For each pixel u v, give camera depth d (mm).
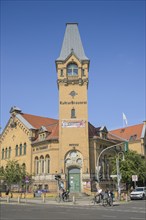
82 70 61625
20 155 66562
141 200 48000
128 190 59000
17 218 20484
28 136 65312
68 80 61062
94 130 63906
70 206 34531
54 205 36406
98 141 60594
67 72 61688
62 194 45406
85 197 52000
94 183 57469
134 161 60062
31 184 60812
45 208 30812
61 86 60938
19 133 68375
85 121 59062
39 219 19844
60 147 57750
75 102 60094
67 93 60531
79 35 65875
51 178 57906
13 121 70625
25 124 66938
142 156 74625
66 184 55938
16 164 60375
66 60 61812
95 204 37438
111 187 61062
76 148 57656
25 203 40656
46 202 42469
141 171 59688
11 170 58531
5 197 58688
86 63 61969
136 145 77625
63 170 56562
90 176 57062
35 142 63062
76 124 58875
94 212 25656
